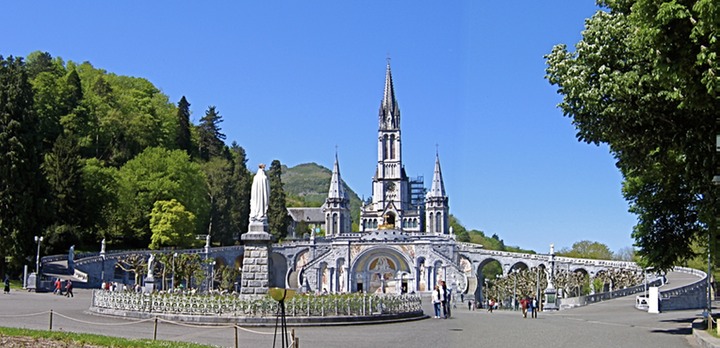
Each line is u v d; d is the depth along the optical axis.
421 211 199.75
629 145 28.78
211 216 130.12
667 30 22.11
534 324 37.91
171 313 35.91
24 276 67.31
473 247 147.50
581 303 76.06
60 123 119.06
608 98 27.16
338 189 191.38
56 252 85.81
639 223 36.66
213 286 108.81
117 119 129.38
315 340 27.38
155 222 106.12
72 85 125.81
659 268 36.16
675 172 30.05
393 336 29.41
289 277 142.62
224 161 146.25
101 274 84.50
